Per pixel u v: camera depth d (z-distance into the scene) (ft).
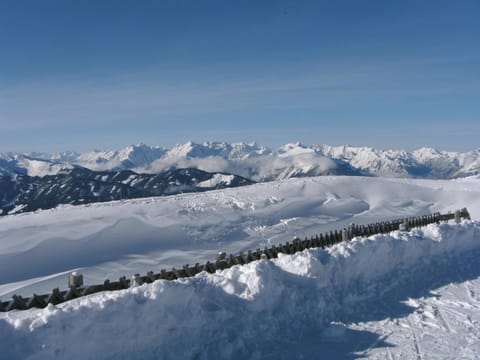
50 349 21.12
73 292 29.91
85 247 80.07
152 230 94.07
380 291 37.06
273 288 30.86
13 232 87.86
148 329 24.40
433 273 44.11
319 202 139.85
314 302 31.91
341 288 35.55
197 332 25.99
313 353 25.27
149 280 32.94
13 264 69.46
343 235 57.41
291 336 27.61
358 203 144.97
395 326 29.53
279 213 120.16
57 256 74.43
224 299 29.40
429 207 149.79
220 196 145.48
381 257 42.16
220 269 37.32
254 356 24.77
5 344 20.47
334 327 28.60
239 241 90.99
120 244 83.10
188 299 27.02
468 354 25.12
